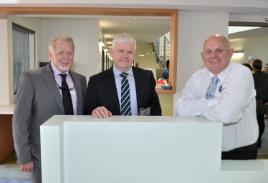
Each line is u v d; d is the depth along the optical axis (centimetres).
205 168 132
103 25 661
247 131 168
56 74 193
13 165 415
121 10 389
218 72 165
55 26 593
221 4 383
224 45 161
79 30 593
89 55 598
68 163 128
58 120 128
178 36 424
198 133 130
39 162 187
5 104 429
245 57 949
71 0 361
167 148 130
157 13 407
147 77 198
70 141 127
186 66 429
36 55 569
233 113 137
